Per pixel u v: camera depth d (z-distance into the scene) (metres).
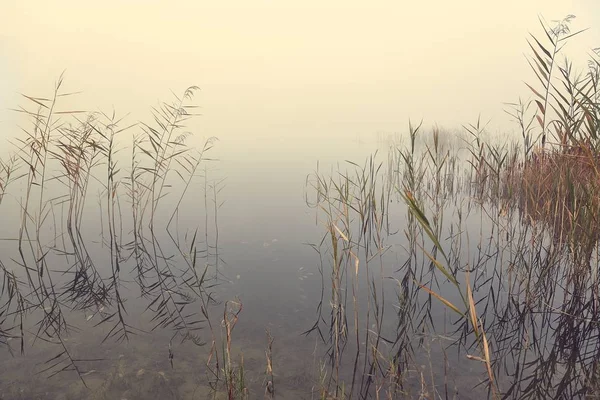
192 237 9.36
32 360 4.72
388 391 4.13
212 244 8.91
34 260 7.91
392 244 8.61
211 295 6.55
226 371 4.27
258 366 4.66
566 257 6.06
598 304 5.28
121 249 8.59
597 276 5.25
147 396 4.10
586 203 5.34
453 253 7.98
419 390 4.15
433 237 3.11
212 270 7.55
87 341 5.17
